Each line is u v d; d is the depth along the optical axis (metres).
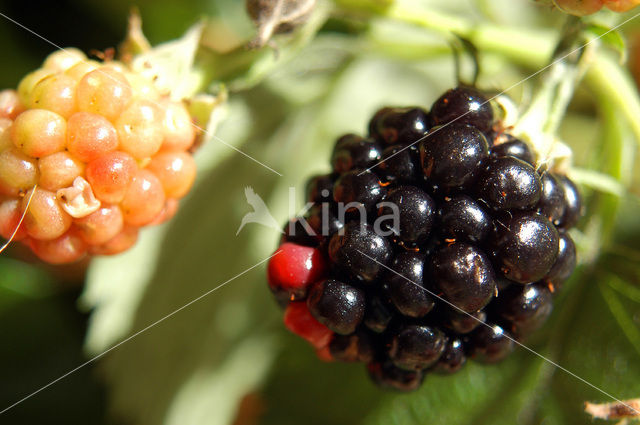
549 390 0.10
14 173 0.08
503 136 0.09
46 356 0.12
